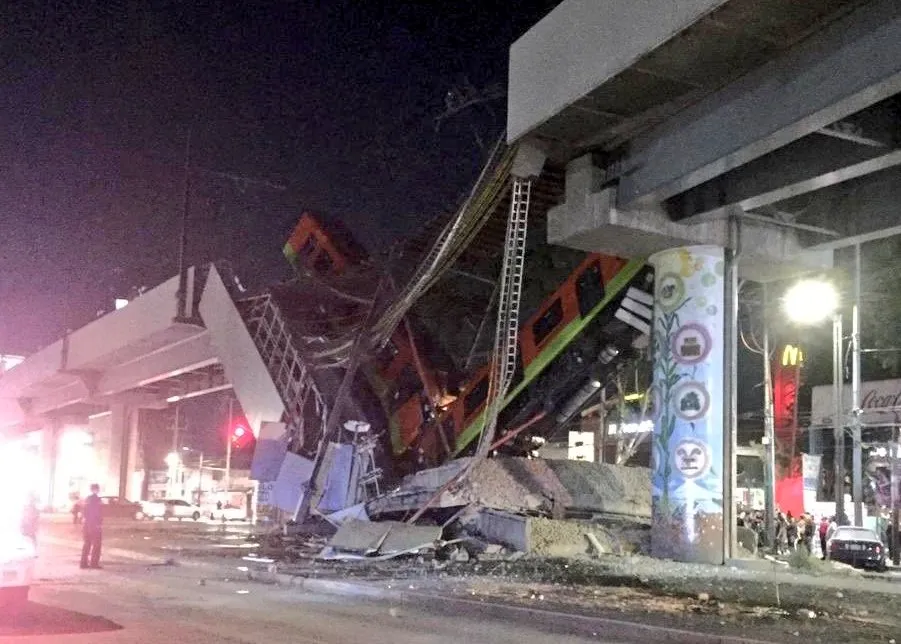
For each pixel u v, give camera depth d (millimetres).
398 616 13016
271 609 13539
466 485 24906
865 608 13945
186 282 41281
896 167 21031
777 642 10258
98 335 54781
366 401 33094
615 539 23000
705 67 17344
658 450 22219
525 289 30469
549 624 12359
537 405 28156
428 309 33812
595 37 18266
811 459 32594
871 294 36312
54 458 80812
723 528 21312
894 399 35219
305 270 37656
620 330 26344
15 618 11719
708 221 22000
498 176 22469
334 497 29312
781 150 19406
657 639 11055
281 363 34000
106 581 17359
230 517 61125
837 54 15555
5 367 84188
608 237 22031
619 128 20453
